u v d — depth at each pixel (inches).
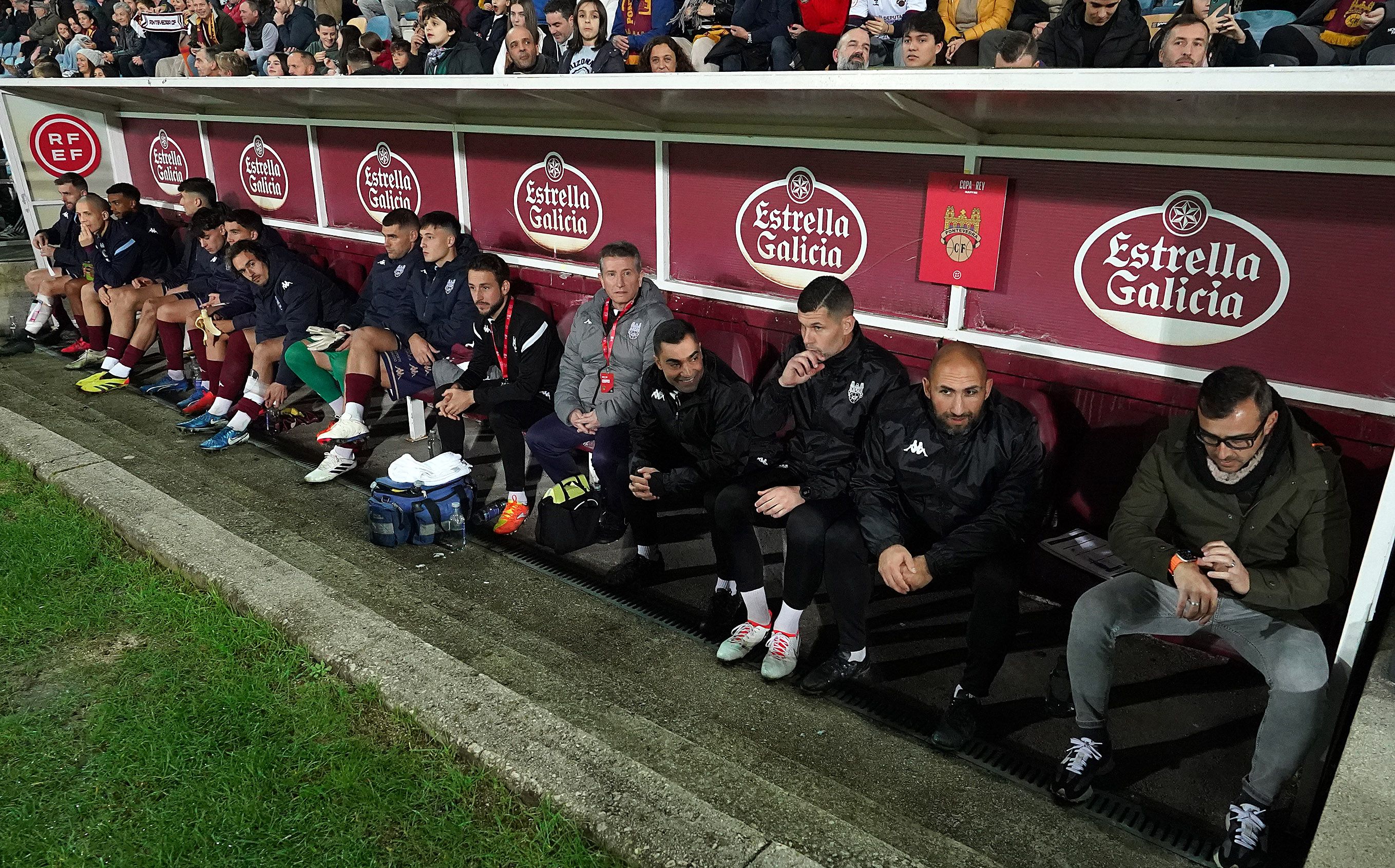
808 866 82.7
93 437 202.8
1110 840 91.1
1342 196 104.3
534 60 191.8
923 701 113.9
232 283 219.1
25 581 138.3
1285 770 87.6
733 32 183.3
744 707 112.5
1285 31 137.4
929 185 135.4
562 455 153.8
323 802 95.3
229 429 197.3
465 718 103.8
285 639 122.6
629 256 146.9
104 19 396.8
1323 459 93.5
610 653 124.0
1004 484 109.4
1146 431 123.9
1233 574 89.1
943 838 89.3
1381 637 98.4
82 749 105.1
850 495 118.8
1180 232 116.4
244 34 311.9
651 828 87.5
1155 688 115.7
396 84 161.2
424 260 188.1
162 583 140.3
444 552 152.8
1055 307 129.6
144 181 297.3
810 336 118.0
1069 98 101.4
